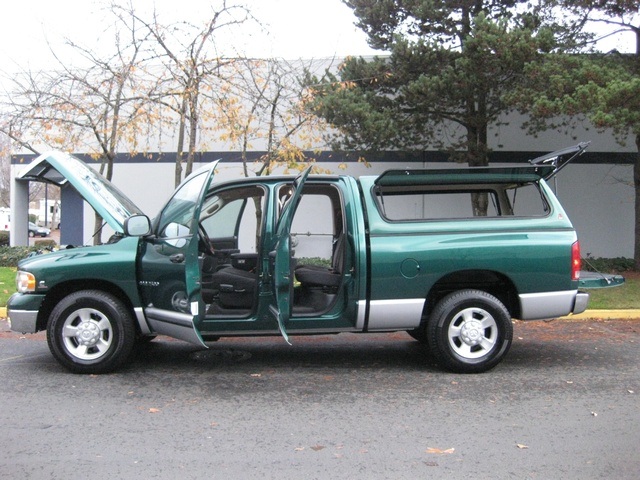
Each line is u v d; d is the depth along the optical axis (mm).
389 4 12469
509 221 6105
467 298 5969
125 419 4762
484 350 6062
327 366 6477
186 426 4613
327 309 6008
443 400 5254
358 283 5855
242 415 4867
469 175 6090
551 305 6031
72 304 5902
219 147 15289
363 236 5895
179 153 10320
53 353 5961
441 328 5973
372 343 7691
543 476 3754
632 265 14297
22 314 5934
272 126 10617
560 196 15570
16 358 6742
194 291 5379
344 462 3951
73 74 10672
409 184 6281
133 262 5926
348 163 15289
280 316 5566
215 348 7363
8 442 4281
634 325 8766
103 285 6090
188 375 6078
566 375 6062
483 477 3736
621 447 4223
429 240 5930
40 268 5898
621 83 9734
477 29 11500
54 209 53281
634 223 15617
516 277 5961
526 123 13188
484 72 11703
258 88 10773
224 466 3885
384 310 5898
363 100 12117
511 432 4500
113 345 5953
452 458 4020
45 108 10211
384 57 13086
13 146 11492
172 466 3883
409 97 12156
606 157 15523
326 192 6645
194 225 5352
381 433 4473
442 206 10109
